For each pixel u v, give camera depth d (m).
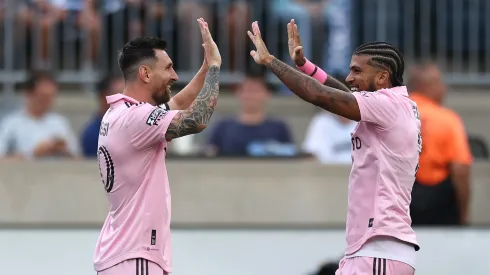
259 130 34.75
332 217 33.66
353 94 19.80
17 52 39.66
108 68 39.53
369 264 19.91
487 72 40.53
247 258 31.03
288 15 39.38
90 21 39.56
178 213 33.50
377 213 19.88
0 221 33.28
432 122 31.28
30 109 35.38
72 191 33.34
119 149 20.02
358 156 20.22
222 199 33.59
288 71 19.83
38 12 39.69
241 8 39.59
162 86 20.64
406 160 19.95
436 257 30.52
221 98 39.81
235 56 39.75
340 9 39.59
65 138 35.66
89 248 30.97
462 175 31.50
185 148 36.25
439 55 40.25
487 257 30.53
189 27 39.31
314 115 40.31
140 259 20.00
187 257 30.95
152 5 39.31
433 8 40.09
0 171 33.28
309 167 33.72
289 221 33.62
